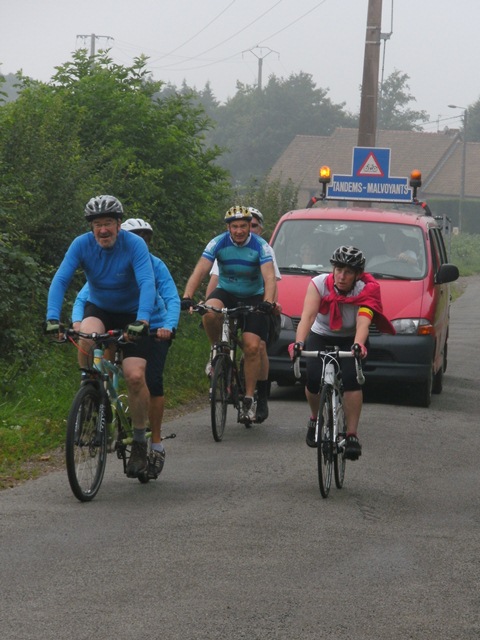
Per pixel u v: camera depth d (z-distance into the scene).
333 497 9.16
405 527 8.23
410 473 10.42
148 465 9.39
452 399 16.20
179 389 15.09
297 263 15.69
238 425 12.98
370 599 6.43
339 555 7.34
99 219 8.60
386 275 15.30
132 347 9.03
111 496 8.94
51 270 15.60
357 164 20.78
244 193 32.81
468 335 27.08
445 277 15.17
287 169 111.38
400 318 14.62
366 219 16.11
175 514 8.34
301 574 6.87
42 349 14.55
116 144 19.20
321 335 9.80
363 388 16.48
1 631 5.72
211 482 9.58
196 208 21.20
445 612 6.25
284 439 11.99
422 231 15.96
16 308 14.30
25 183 15.73
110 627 5.82
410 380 14.55
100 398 8.78
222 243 12.20
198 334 19.70
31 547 7.32
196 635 5.74
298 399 15.40
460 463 11.09
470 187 111.06
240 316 12.20
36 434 11.23
